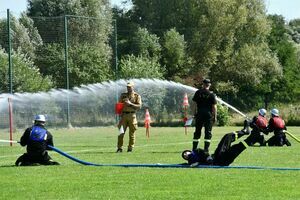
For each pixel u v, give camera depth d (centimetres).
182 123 7494
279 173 1892
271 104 9600
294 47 11638
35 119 2238
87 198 1478
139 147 3228
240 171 1942
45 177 1858
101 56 7125
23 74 6281
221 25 9006
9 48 5406
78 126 6312
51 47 6912
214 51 8969
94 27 8138
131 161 2366
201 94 2611
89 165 2183
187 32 9206
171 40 8725
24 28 7100
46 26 7088
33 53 7000
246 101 9250
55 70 6856
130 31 9612
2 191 1598
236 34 9294
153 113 7444
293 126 6512
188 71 8844
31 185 1695
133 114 2903
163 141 3806
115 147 3303
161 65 8744
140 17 9888
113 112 6475
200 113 2597
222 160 2077
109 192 1558
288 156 2534
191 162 2083
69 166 2150
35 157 2192
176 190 1575
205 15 9106
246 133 2070
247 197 1459
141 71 7512
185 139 4022
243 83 9188
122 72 7456
